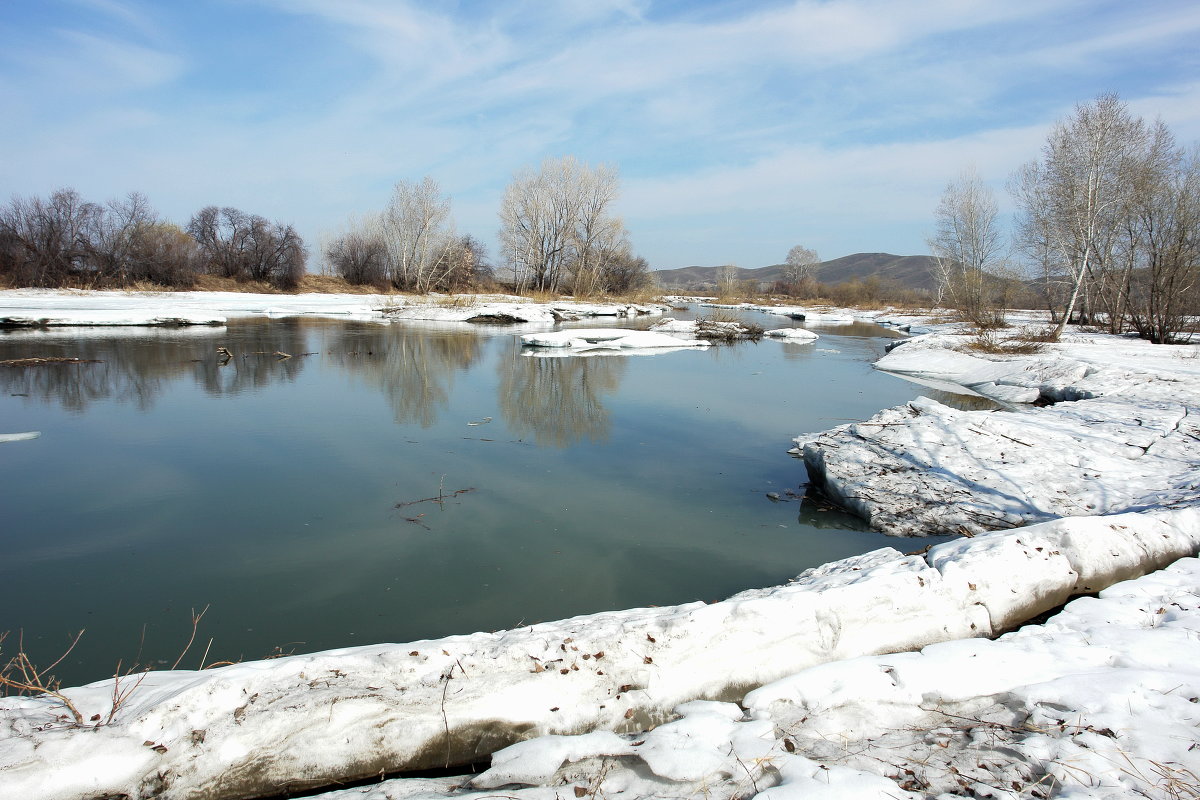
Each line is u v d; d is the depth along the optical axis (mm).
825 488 7613
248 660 4227
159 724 2689
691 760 2570
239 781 2658
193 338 20859
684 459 9008
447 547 6047
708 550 6078
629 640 3299
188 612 4871
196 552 5887
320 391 13227
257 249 42938
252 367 15742
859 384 16062
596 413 11844
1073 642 3398
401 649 3312
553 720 3008
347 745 2809
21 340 19047
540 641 3301
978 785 2400
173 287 38250
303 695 2900
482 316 31609
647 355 21031
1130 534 4566
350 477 7977
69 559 5719
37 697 2984
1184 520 4930
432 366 16953
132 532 6297
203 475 7973
